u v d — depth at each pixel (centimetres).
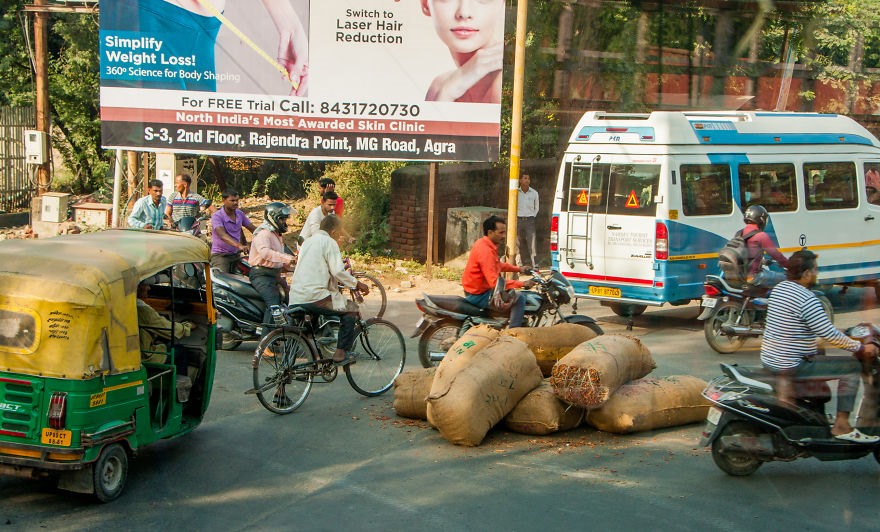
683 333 1104
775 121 1181
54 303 517
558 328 786
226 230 1035
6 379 523
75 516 532
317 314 777
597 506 558
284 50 1304
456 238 1461
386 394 827
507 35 1456
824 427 599
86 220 1614
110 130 1323
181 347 667
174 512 542
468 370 682
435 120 1312
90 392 524
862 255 1273
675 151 1067
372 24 1295
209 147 1330
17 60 1905
